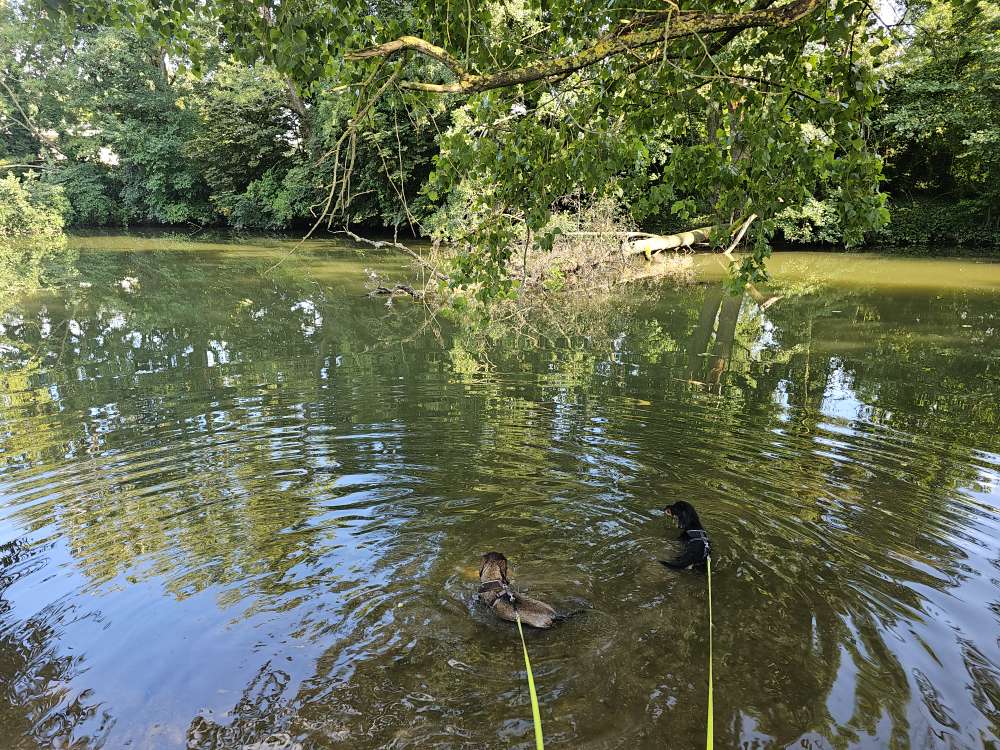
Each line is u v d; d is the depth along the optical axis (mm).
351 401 9047
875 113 25969
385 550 5262
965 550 5156
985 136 24000
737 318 15000
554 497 6164
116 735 3371
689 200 5734
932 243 30328
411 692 3674
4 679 3775
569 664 3885
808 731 3324
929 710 3467
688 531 5219
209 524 5668
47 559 5074
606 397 9180
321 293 18844
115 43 38344
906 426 7996
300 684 3748
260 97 34312
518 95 5547
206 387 9820
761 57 5680
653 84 5301
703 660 3900
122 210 44062
